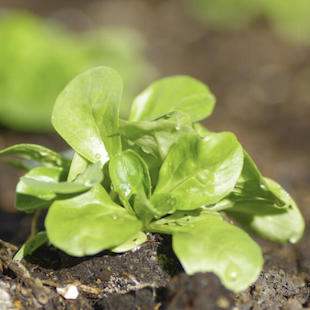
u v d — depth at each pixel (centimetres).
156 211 46
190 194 48
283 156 87
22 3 154
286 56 130
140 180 48
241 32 144
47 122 91
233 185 48
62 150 90
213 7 153
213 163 48
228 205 49
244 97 113
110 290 49
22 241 54
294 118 102
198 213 49
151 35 146
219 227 47
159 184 48
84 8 157
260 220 51
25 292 49
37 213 54
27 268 50
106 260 49
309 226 60
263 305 49
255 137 96
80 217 47
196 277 47
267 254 55
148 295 48
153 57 133
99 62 104
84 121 49
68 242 46
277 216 50
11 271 49
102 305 48
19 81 89
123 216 47
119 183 48
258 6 148
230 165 48
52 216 46
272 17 146
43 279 49
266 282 50
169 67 128
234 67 127
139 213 48
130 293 49
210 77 123
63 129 48
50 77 91
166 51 137
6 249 51
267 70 124
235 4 150
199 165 48
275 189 50
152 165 49
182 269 49
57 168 50
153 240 49
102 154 49
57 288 49
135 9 158
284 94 113
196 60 132
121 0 164
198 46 140
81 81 48
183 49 138
